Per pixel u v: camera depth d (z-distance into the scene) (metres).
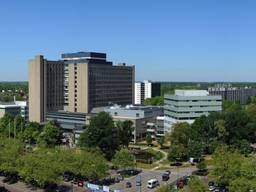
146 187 196.88
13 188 197.88
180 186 192.50
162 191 146.25
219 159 191.25
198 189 153.50
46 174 186.00
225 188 186.12
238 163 185.62
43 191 192.00
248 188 161.25
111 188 194.12
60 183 195.50
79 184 197.12
